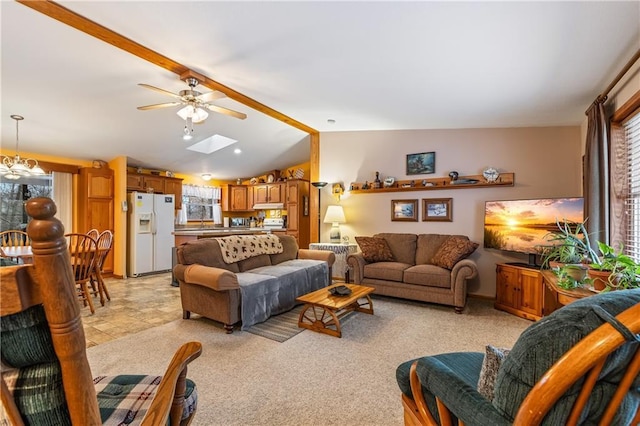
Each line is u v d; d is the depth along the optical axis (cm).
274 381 216
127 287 505
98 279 400
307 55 269
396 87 321
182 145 586
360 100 373
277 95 373
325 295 326
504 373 91
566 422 79
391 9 197
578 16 185
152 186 657
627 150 271
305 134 611
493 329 318
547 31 202
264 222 796
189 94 311
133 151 573
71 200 566
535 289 342
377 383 214
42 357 60
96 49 284
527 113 368
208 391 204
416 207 494
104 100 386
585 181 318
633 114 251
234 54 273
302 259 474
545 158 418
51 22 246
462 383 106
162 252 637
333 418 178
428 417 121
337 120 480
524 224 371
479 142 454
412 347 273
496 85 292
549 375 76
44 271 56
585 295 208
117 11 217
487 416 91
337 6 201
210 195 812
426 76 287
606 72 252
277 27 230
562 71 254
